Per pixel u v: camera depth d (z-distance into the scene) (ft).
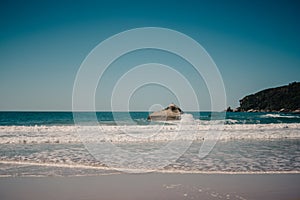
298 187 20.33
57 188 19.80
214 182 21.48
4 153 34.55
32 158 31.35
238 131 61.46
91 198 17.71
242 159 31.73
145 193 18.67
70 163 28.76
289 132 60.03
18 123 114.21
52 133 55.98
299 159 31.91
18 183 21.04
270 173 24.73
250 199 17.46
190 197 17.76
